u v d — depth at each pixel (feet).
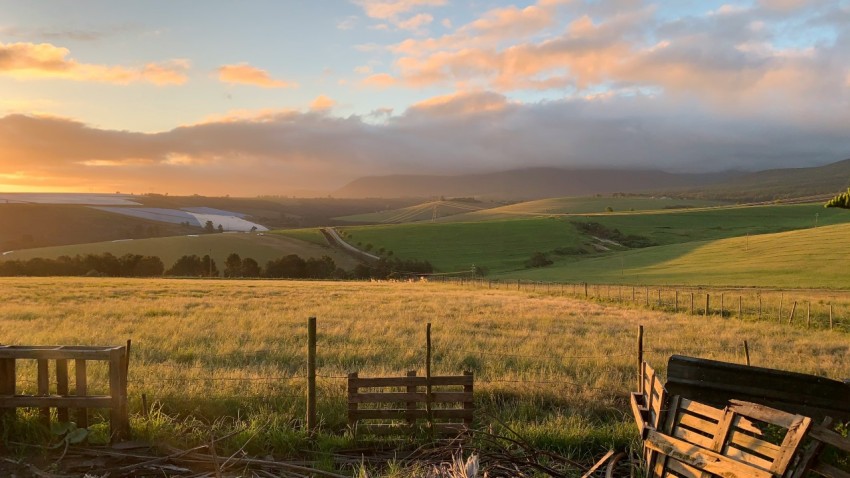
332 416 25.98
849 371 41.73
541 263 342.23
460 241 420.36
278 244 389.39
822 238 313.94
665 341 55.62
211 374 33.19
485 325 66.80
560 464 21.66
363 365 39.68
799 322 84.38
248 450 22.48
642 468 20.57
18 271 272.92
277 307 85.92
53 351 22.00
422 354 44.27
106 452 21.25
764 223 487.61
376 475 20.24
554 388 31.58
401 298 113.29
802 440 14.29
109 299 97.40
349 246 399.85
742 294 148.36
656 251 353.31
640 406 22.06
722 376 20.85
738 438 15.90
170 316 70.03
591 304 108.88
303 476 20.21
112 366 22.04
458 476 18.24
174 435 22.91
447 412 24.67
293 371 36.52
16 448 21.04
